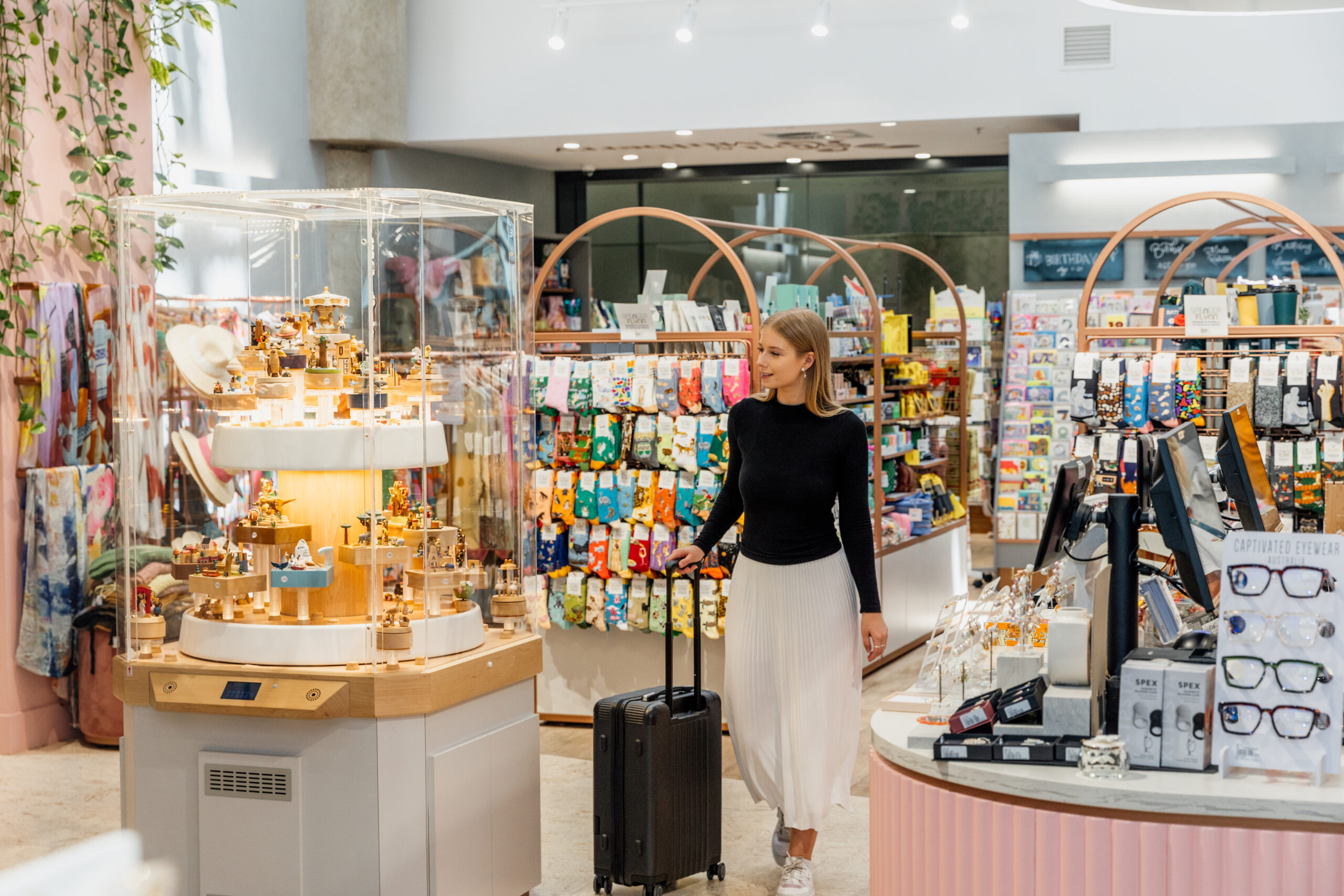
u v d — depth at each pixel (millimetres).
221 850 3258
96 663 5527
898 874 2482
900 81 9375
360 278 3254
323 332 3266
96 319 5789
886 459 7512
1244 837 2113
